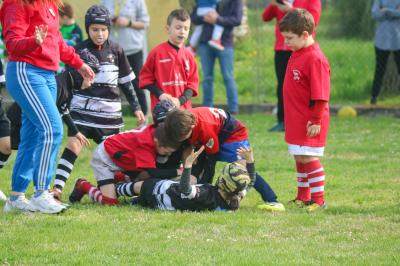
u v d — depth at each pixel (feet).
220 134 53.36
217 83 126.00
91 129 58.39
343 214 51.39
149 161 52.80
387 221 49.19
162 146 51.31
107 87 58.34
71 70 56.29
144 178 53.98
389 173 67.51
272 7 88.89
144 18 96.02
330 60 128.06
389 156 76.38
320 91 52.16
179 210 51.29
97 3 98.63
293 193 59.31
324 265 39.09
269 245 42.93
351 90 117.19
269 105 111.55
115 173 54.49
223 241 43.68
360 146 81.87
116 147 53.57
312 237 44.93
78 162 73.00
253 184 52.49
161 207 51.85
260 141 85.15
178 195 51.06
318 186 53.78
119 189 53.88
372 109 107.24
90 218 48.91
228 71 104.01
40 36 46.19
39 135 49.26
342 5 137.28
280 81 91.50
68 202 55.31
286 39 53.52
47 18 48.98
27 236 44.19
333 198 57.41
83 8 98.99
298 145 53.36
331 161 73.67
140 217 49.16
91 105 57.98
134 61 95.25
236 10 100.94
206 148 53.01
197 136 52.24
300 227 47.32
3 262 39.65
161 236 44.57
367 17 135.33
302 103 53.26
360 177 65.62
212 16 100.07
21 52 47.29
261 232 45.83
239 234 45.39
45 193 50.26
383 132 91.97
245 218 49.29
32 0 47.96
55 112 49.21
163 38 103.30
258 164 71.41
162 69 63.82
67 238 43.96
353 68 124.88
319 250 41.96
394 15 104.53
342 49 132.67
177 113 50.37
